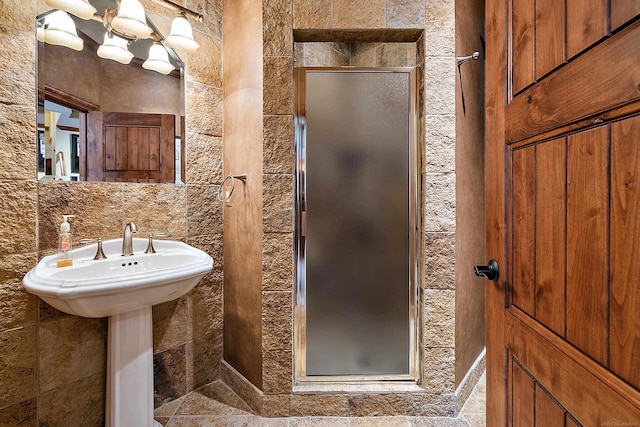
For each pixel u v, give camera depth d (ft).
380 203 5.45
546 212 2.05
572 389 1.80
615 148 1.52
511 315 2.47
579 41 1.73
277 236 5.19
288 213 5.18
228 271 6.11
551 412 1.98
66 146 4.45
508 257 2.52
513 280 2.46
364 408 5.24
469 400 5.59
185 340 5.76
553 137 1.97
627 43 1.44
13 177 3.90
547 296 2.04
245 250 5.65
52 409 4.29
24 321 4.03
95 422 4.67
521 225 2.34
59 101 4.37
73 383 4.47
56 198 4.33
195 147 5.77
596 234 1.64
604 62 1.56
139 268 4.66
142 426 4.54
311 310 5.48
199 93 5.79
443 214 5.10
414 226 5.36
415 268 5.37
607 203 1.57
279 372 5.22
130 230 4.70
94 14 4.69
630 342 1.45
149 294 3.93
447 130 5.08
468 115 5.62
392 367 5.54
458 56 5.22
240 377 5.76
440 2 5.07
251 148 5.43
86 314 3.75
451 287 5.13
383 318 5.52
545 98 2.02
